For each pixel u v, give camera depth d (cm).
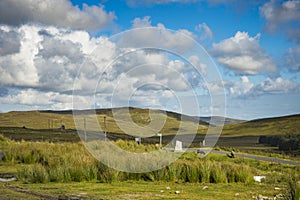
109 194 1088
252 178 1405
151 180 1387
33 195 1055
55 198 1014
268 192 1162
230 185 1314
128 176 1401
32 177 1327
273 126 11900
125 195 1074
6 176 1462
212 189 1214
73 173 1373
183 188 1226
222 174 1404
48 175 1351
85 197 1035
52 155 1983
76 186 1232
